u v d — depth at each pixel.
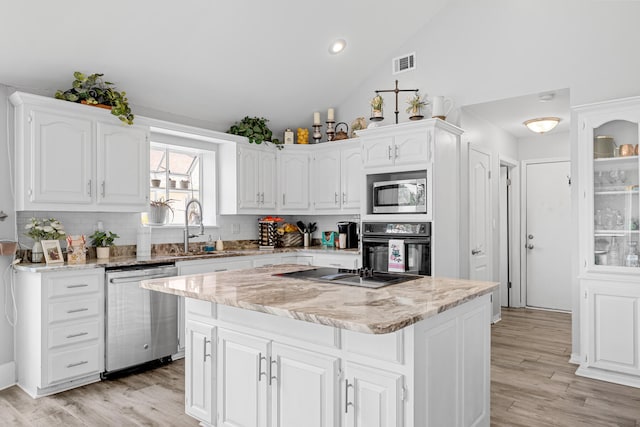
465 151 4.39
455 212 4.16
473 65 4.18
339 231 4.94
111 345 3.23
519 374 3.33
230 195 4.65
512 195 5.87
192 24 3.37
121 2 2.98
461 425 2.03
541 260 5.73
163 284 2.29
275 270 2.88
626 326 3.10
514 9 3.96
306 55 4.20
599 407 2.74
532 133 5.62
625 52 3.42
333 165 4.89
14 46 2.94
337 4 3.80
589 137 3.29
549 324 4.89
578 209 3.50
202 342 2.39
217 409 2.32
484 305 2.29
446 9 4.35
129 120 3.50
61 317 2.98
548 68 3.77
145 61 3.51
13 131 3.22
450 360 1.93
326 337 1.86
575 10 3.64
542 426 2.49
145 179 3.75
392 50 4.67
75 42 3.10
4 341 3.18
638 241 3.17
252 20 3.57
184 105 4.20
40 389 2.95
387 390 1.69
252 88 4.36
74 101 3.27
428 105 4.43
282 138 5.40
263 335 2.10
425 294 1.98
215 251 4.50
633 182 3.18
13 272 3.22
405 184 3.95
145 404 2.81
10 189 3.21
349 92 5.05
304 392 1.93
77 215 3.61
